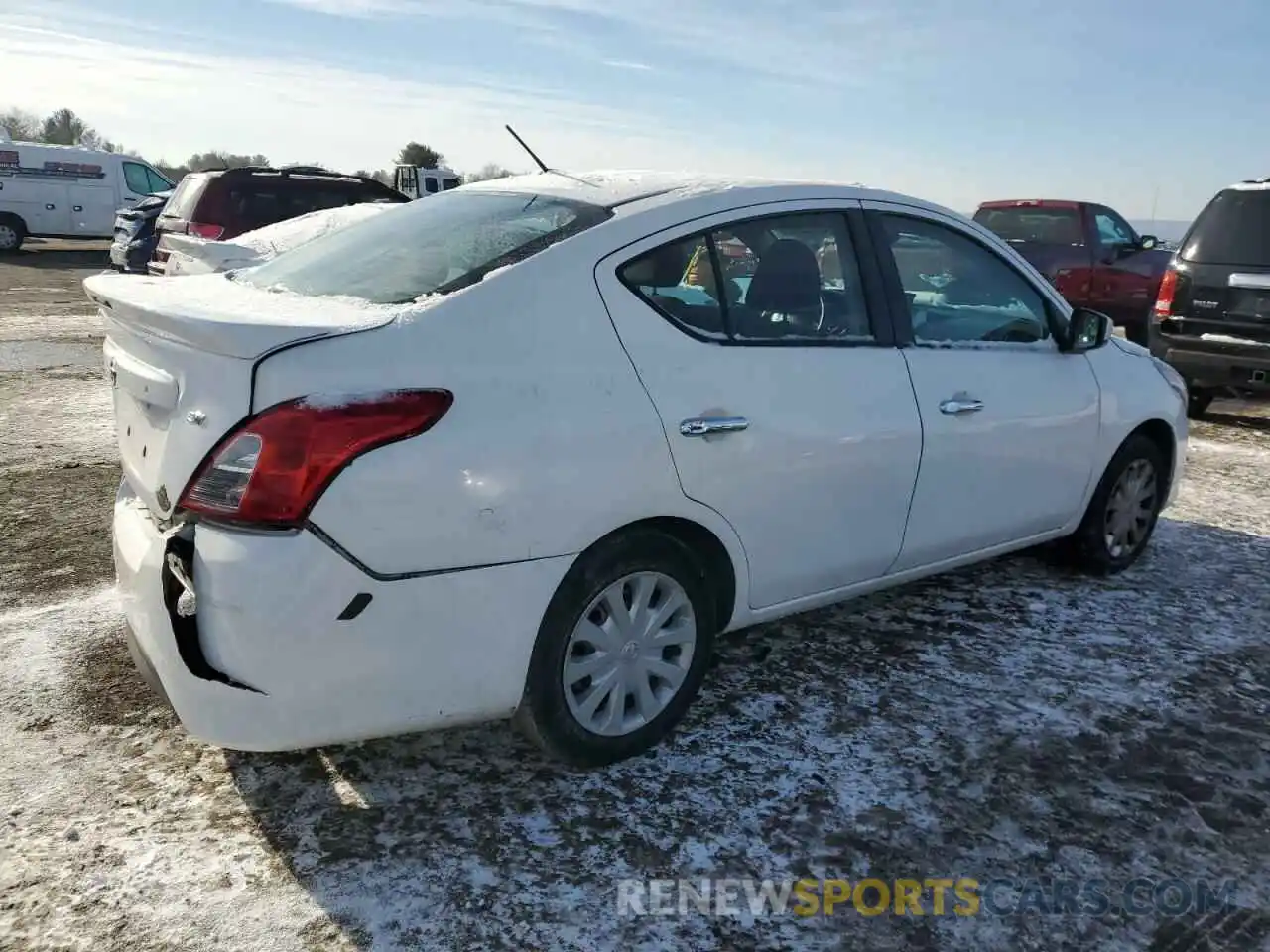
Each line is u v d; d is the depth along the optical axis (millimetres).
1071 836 2697
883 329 3426
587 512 2629
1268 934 2377
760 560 3115
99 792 2742
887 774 2939
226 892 2387
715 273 3016
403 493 2342
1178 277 7883
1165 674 3629
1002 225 12539
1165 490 4723
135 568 2510
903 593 4297
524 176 3639
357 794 2777
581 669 2783
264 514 2264
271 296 2865
